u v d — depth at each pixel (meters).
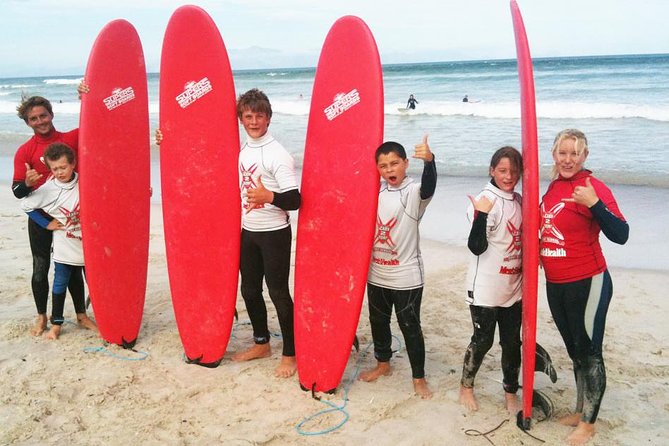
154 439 2.97
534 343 2.79
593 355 2.83
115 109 4.08
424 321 4.47
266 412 3.24
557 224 2.81
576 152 2.72
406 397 3.37
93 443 2.94
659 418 3.11
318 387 3.44
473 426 3.07
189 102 3.83
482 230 2.89
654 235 6.20
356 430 3.05
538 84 26.44
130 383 3.56
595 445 2.86
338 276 3.44
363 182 3.33
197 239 3.84
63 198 3.92
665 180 8.34
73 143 4.14
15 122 21.97
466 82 31.91
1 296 5.00
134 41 4.18
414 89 29.17
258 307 3.77
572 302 2.83
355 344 3.85
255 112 3.41
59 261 4.04
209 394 3.43
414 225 3.23
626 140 11.63
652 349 3.88
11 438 2.97
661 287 4.93
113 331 4.03
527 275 2.78
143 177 4.23
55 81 64.62
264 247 3.52
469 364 3.20
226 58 3.73
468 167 9.95
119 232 4.08
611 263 5.56
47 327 4.35
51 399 3.35
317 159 3.53
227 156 3.75
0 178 10.77
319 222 3.52
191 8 3.77
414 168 10.08
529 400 2.91
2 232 7.03
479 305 3.06
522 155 2.91
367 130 3.34
